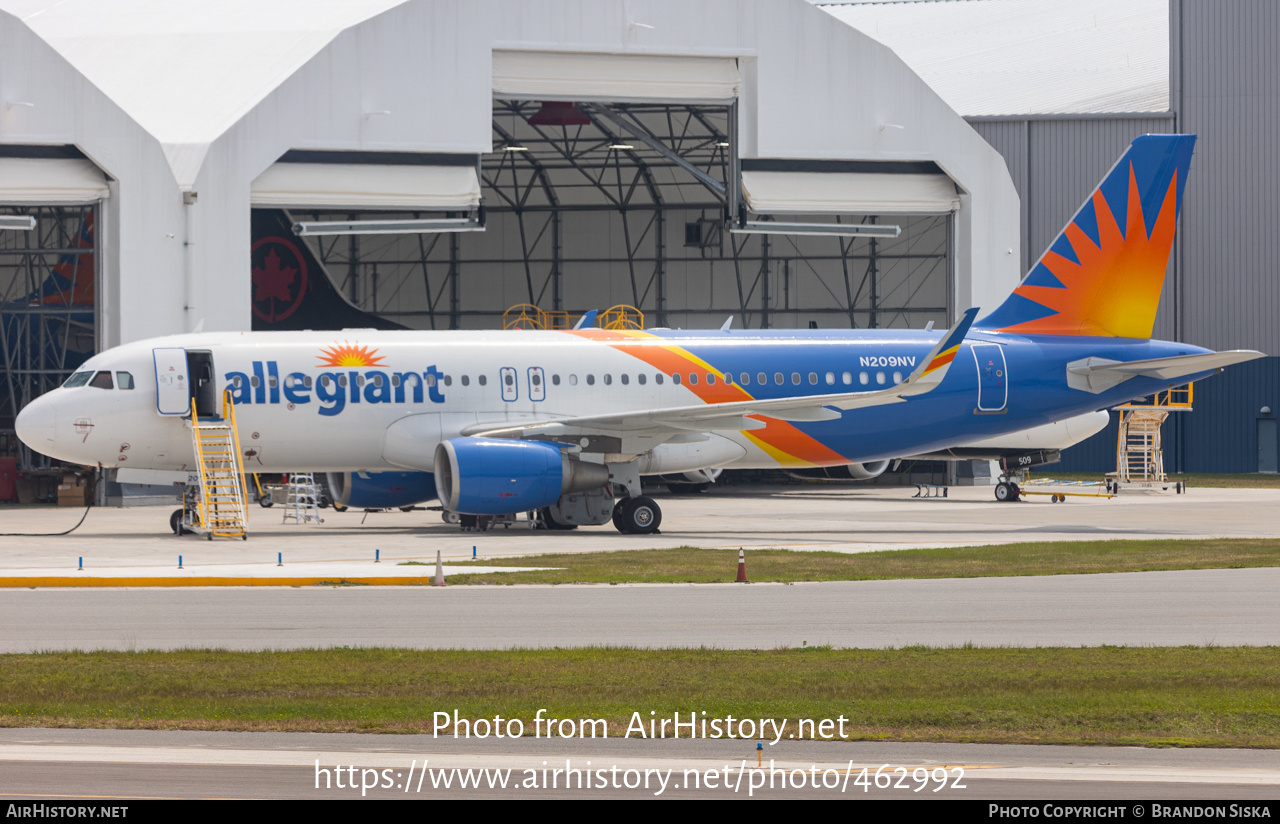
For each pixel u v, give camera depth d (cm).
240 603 8494
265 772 4491
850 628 7550
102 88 19912
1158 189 15062
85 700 5503
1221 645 6944
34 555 11312
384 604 8450
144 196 18175
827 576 9894
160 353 13200
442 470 13300
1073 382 14950
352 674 6050
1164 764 4638
